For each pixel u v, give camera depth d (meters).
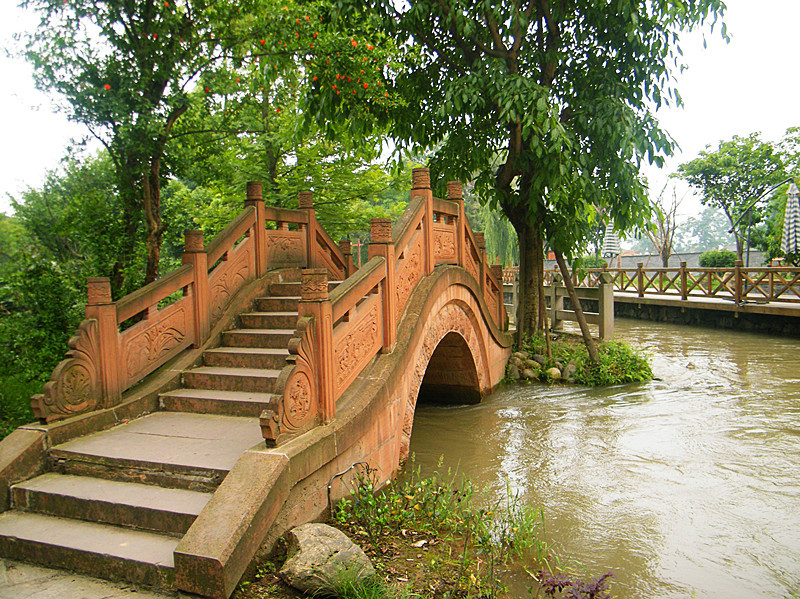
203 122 7.17
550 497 5.19
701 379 10.13
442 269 6.98
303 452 3.98
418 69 10.12
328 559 3.43
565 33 9.84
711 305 16.77
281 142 8.05
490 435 7.15
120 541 3.59
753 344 13.87
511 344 10.45
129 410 5.01
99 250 7.10
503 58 8.66
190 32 6.44
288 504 3.88
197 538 3.28
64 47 5.58
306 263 7.86
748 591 3.66
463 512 4.54
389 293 5.62
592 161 9.19
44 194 8.24
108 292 4.96
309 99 8.72
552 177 8.66
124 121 5.66
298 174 11.02
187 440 4.47
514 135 9.48
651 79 9.32
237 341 6.09
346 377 4.94
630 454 6.33
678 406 8.33
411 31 9.39
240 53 7.09
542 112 7.84
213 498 3.53
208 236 11.76
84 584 3.40
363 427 4.84
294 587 3.33
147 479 4.07
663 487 5.38
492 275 10.21
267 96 9.49
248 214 6.76
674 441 6.74
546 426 7.47
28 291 6.83
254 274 6.90
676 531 4.50
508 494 5.13
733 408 8.17
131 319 6.98
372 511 4.42
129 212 6.93
